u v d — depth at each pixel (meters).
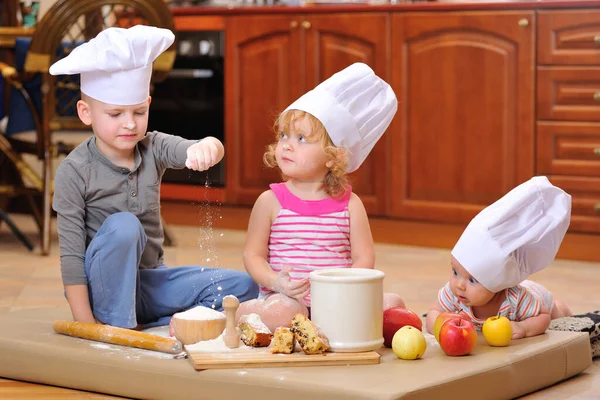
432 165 4.79
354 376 2.00
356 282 2.16
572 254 4.45
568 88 4.43
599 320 2.61
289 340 2.14
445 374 2.02
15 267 4.08
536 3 4.45
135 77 2.48
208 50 5.43
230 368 2.07
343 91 2.56
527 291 2.44
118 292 2.48
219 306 2.68
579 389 2.26
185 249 4.58
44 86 4.37
